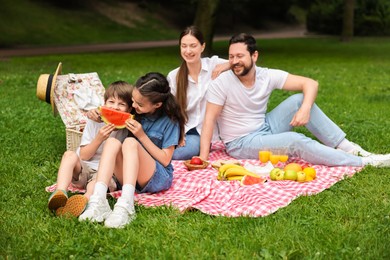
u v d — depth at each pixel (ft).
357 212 17.60
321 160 22.57
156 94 18.43
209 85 23.71
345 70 62.90
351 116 34.06
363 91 45.96
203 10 75.66
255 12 163.12
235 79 23.53
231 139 24.23
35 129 29.27
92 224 16.44
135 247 15.12
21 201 18.84
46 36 113.19
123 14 138.62
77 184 19.13
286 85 23.79
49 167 22.77
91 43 114.52
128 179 17.34
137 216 17.25
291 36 142.72
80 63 68.54
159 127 19.24
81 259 14.58
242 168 21.17
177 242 15.46
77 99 24.41
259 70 23.91
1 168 22.52
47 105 36.99
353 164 22.50
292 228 16.21
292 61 75.31
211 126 23.65
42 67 62.34
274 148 23.15
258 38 132.67
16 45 104.37
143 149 18.35
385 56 84.23
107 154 17.46
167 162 19.21
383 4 147.95
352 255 14.57
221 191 19.71
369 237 15.56
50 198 17.01
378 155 22.76
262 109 24.13
